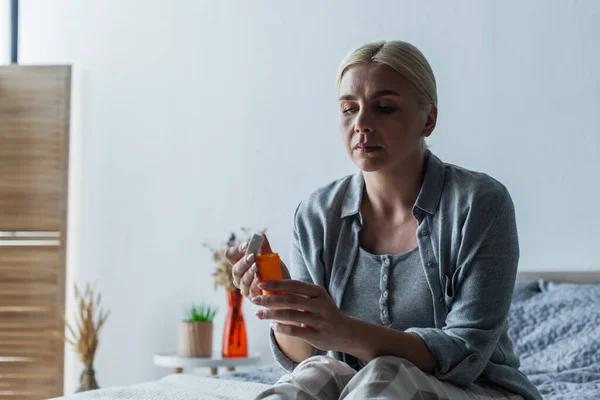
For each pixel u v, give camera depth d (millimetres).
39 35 4145
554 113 3092
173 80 3885
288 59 3656
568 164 3055
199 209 3783
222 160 3756
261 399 1105
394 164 1327
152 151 3895
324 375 1163
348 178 1479
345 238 1415
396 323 1342
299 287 1128
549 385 2121
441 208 1337
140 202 3896
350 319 1150
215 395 1781
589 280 2920
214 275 3367
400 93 1284
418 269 1337
